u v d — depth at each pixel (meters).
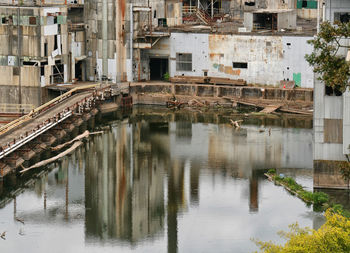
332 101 79.38
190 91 127.94
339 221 56.69
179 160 94.12
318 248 53.47
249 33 125.19
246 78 126.50
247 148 99.00
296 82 123.12
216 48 128.12
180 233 72.25
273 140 103.00
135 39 131.50
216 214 76.31
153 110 124.50
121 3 128.50
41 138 98.31
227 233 71.88
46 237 71.44
